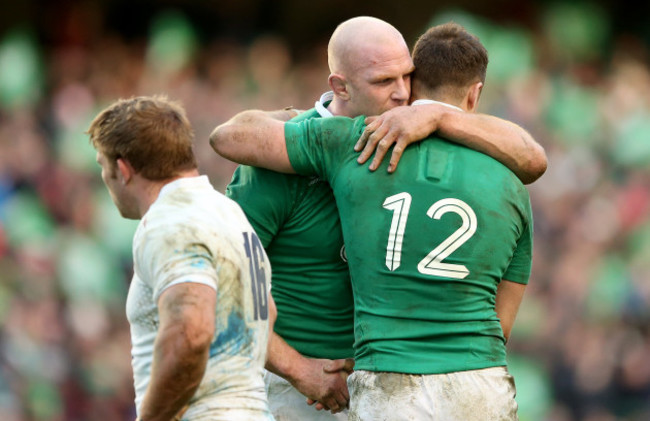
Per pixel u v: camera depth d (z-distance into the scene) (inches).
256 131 555.2
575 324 1770.4
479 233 528.7
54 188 1988.2
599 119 2284.7
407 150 539.2
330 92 594.6
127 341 1734.7
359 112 562.9
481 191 532.4
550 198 2022.6
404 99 560.1
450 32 568.1
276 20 2682.1
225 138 558.6
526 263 572.7
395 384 519.2
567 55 2581.2
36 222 1877.5
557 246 1939.0
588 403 1668.3
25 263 1766.7
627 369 1681.8
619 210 2016.5
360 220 535.5
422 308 523.8
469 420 515.5
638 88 2440.9
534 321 1763.0
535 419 1651.1
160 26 2504.9
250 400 485.4
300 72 2511.1
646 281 1822.1
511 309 577.9
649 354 1694.1
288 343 585.0
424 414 514.6
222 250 481.1
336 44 563.8
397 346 522.6
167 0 2650.1
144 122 489.1
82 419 1609.3
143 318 481.4
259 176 568.7
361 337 534.9
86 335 1699.1
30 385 1593.3
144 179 493.4
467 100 567.8
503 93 2271.2
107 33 2632.9
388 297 527.2
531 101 2258.9
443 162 536.4
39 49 2551.7
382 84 556.4
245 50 2529.5
